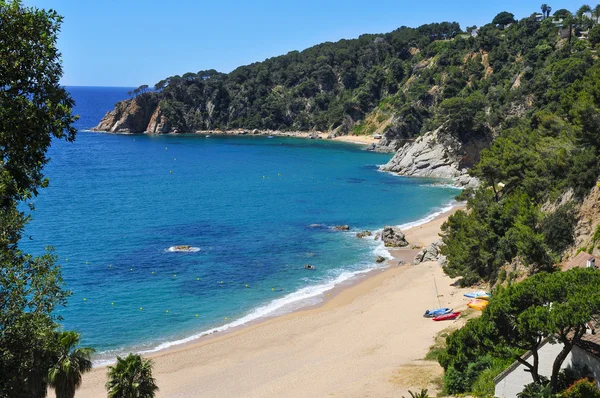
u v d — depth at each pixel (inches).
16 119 657.6
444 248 2591.0
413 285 2508.6
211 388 1579.7
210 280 2600.9
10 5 661.9
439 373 1504.7
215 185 5374.0
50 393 1461.6
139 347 1889.8
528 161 2829.7
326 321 2128.4
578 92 2920.8
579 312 935.7
